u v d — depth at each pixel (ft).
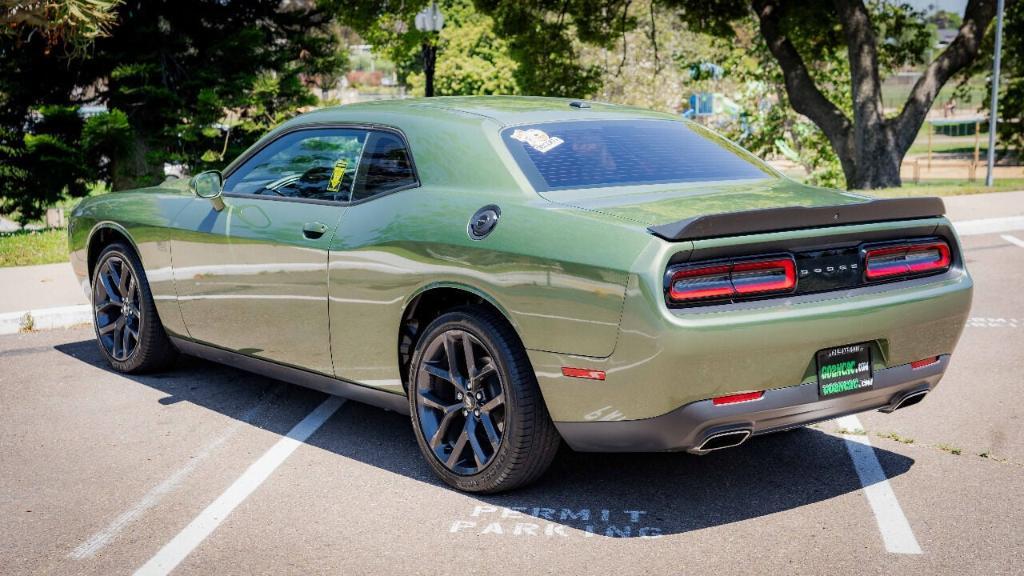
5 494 13.71
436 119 14.78
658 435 11.78
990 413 17.29
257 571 11.19
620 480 14.11
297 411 17.70
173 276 18.17
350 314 14.69
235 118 60.85
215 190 16.87
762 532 12.19
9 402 18.29
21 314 24.70
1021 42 92.48
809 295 12.12
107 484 14.07
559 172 13.64
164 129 58.08
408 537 12.14
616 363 11.63
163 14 59.31
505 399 12.80
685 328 11.22
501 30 84.64
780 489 13.70
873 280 12.73
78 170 58.18
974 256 35.91
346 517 12.81
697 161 14.74
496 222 12.93
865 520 12.54
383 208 14.51
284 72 62.13
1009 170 126.00
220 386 19.35
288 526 12.53
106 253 19.95
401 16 78.59
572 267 11.90
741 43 100.37
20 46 52.47
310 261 15.19
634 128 15.35
